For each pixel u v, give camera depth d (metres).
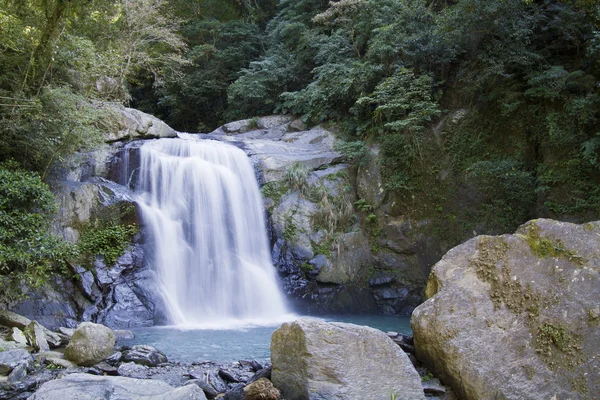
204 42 25.38
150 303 10.62
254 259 13.27
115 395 4.42
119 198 11.56
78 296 9.95
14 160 10.24
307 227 13.68
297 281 13.08
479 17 13.09
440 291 5.12
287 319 11.70
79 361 6.05
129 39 17.75
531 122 13.05
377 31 16.36
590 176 11.77
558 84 12.23
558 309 4.41
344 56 18.09
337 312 12.89
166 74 23.44
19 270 8.77
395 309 13.23
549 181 12.25
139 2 17.83
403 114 14.72
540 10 13.62
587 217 11.59
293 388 4.41
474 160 13.61
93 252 10.64
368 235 14.18
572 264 4.63
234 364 6.25
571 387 3.99
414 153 14.06
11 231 8.30
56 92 10.02
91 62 12.05
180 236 12.24
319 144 16.27
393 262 13.72
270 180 14.26
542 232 5.02
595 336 4.12
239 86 20.36
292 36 21.08
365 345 4.50
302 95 18.12
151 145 13.83
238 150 14.79
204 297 11.93
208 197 13.15
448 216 13.55
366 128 15.71
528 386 4.14
